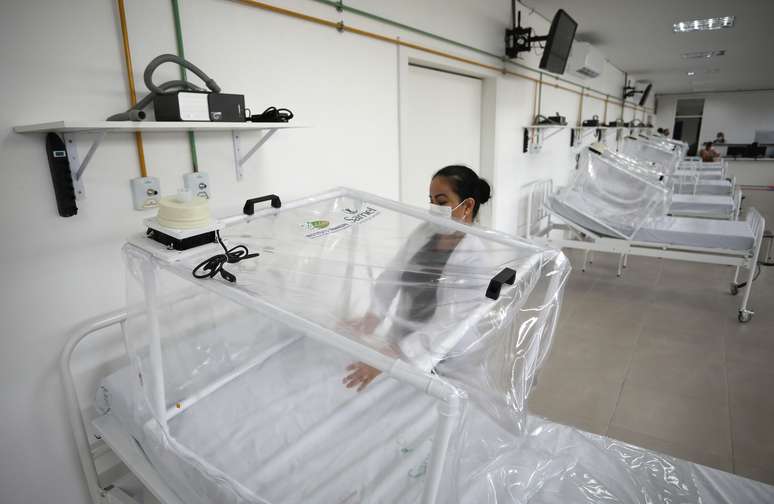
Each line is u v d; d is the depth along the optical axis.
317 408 1.07
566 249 4.99
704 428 1.90
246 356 1.29
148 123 1.11
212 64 1.51
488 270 1.11
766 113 11.06
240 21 1.57
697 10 4.06
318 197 1.54
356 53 2.11
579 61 4.76
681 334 2.78
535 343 0.93
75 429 1.20
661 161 5.11
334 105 2.03
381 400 1.03
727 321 2.95
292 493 0.83
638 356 2.52
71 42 1.16
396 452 0.88
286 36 1.75
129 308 1.06
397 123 2.46
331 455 0.91
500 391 0.88
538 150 4.71
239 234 1.39
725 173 7.71
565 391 2.19
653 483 1.05
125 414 1.13
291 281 1.06
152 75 1.33
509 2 3.62
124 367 1.28
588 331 2.85
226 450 0.96
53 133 1.13
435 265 1.18
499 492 0.91
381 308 0.98
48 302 1.20
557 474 1.05
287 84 1.78
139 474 1.02
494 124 3.73
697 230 3.11
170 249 0.89
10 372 1.16
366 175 2.29
